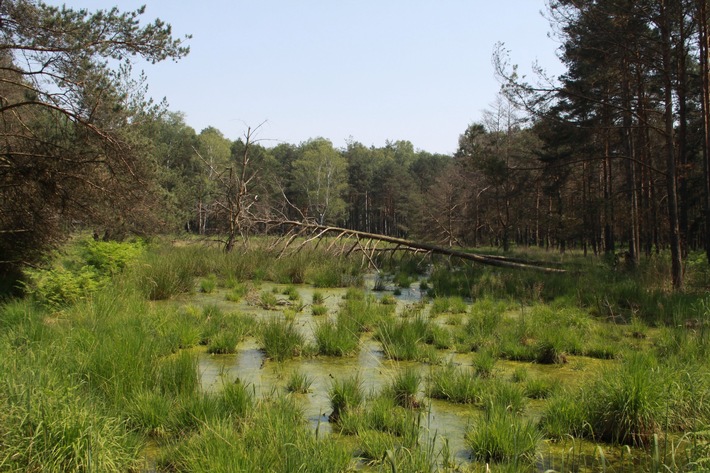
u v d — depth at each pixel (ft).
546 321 37.01
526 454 17.42
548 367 28.50
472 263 74.74
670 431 19.20
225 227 81.25
